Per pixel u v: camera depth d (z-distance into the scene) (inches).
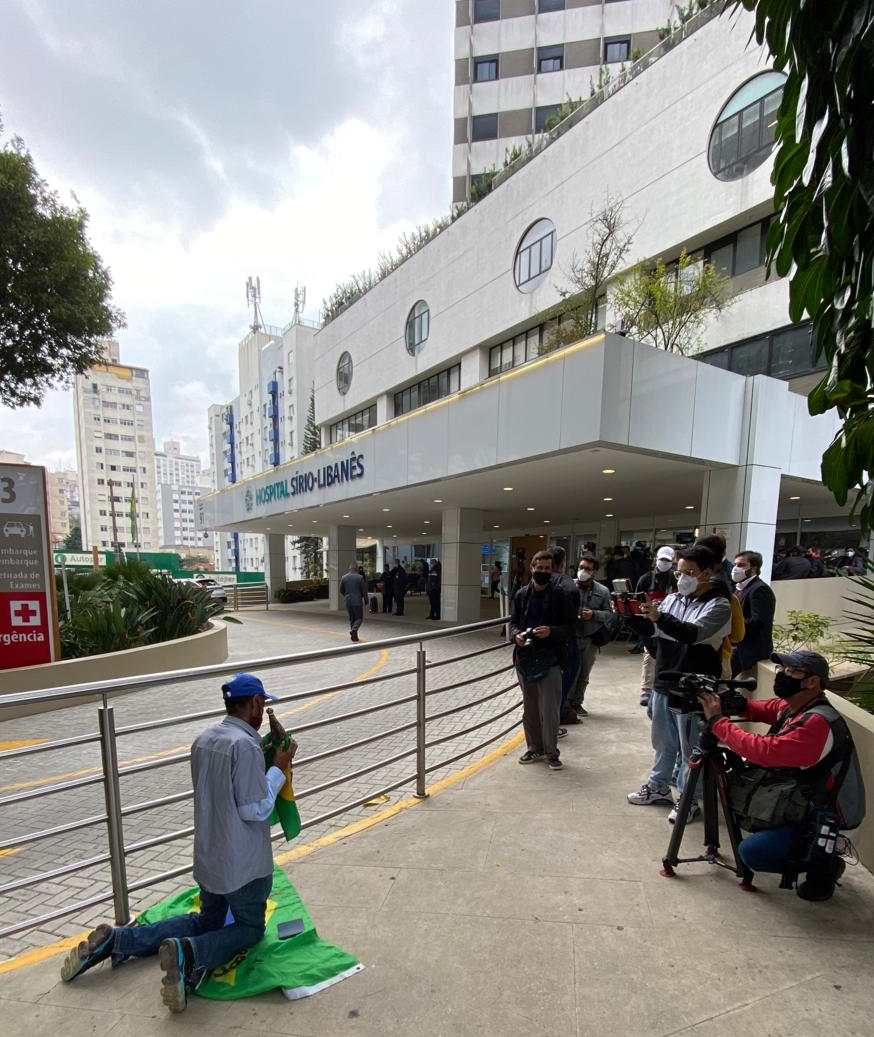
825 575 449.4
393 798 148.6
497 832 121.3
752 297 499.8
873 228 67.8
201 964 74.7
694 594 127.0
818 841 90.1
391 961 81.8
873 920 90.2
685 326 451.8
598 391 285.1
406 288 937.5
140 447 3981.3
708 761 104.5
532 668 156.5
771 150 464.8
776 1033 68.3
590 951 83.4
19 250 421.7
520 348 737.6
